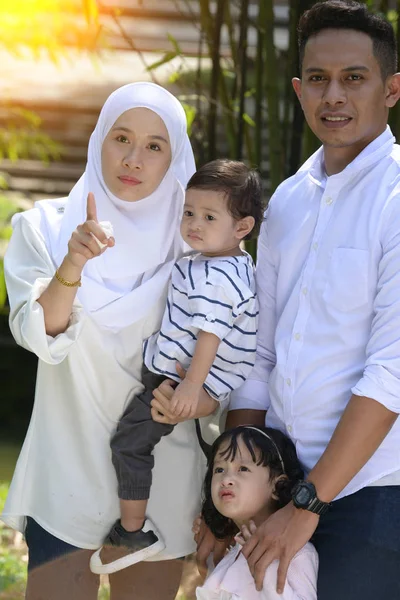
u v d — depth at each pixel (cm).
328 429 296
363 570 288
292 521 286
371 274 287
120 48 906
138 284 330
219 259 319
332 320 293
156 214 330
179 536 334
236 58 479
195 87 546
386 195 290
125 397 321
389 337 281
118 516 322
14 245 327
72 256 293
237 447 305
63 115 934
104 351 316
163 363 316
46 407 322
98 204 328
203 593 305
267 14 425
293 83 321
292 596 286
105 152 324
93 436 318
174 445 330
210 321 307
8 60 985
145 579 336
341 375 292
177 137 330
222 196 314
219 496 306
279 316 315
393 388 278
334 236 296
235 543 325
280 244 314
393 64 299
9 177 897
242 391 328
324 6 294
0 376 852
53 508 319
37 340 299
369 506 290
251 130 696
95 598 332
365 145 300
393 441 291
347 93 292
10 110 854
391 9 596
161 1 911
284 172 455
